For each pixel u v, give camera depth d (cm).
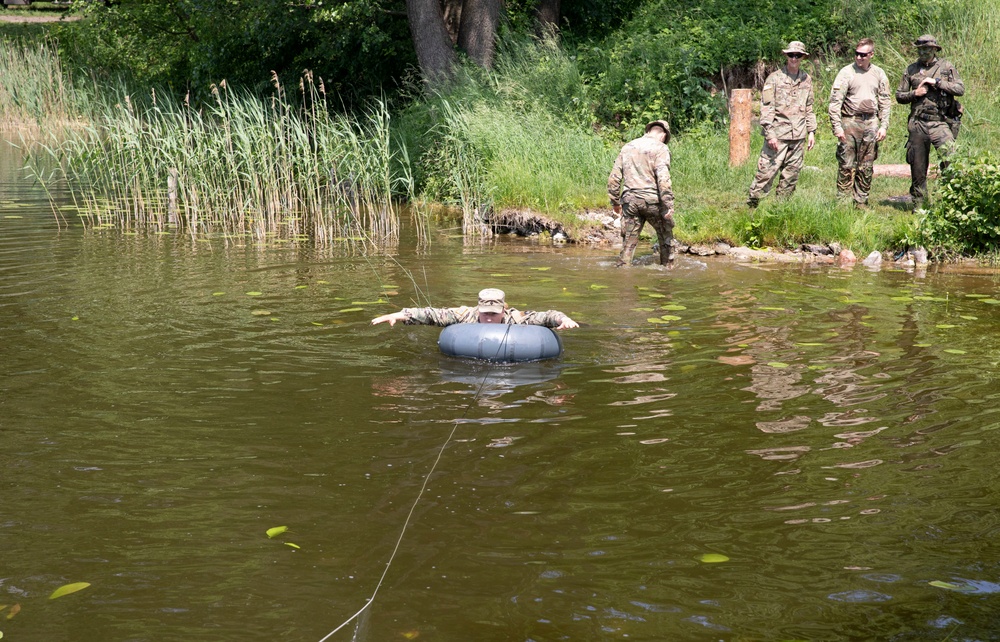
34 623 327
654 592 348
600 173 1447
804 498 429
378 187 1491
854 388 587
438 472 454
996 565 368
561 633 321
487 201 1383
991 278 970
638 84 1719
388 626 325
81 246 1118
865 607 338
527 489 436
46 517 405
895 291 896
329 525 399
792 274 991
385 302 820
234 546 381
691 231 1177
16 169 1944
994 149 1449
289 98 2150
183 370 612
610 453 479
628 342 695
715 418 531
